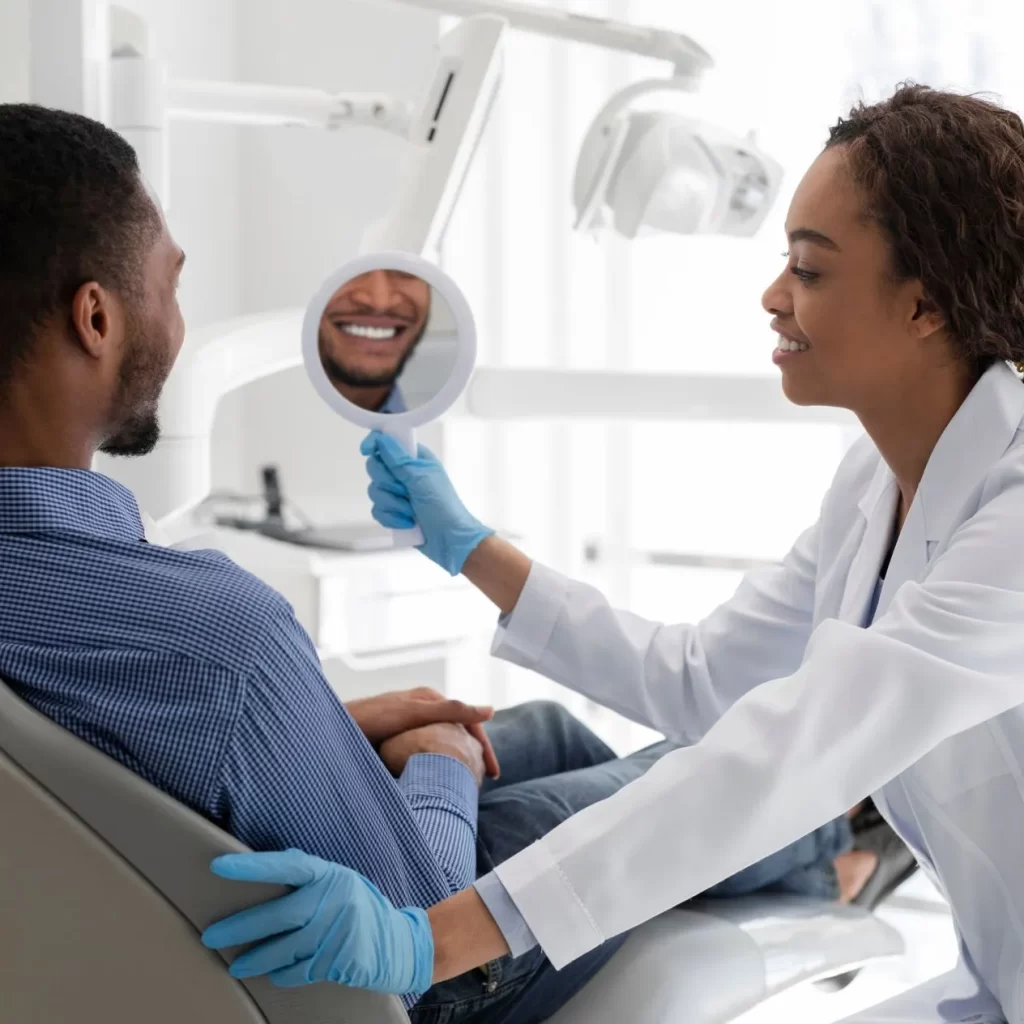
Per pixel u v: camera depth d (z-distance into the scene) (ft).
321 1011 2.72
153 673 2.58
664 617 9.71
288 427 9.59
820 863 5.32
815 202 3.50
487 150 9.31
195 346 4.85
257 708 2.60
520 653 4.61
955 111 3.44
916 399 3.61
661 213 5.16
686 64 5.18
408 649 8.47
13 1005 2.63
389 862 2.98
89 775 2.51
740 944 4.34
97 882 2.55
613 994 3.98
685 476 9.59
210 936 2.56
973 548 3.26
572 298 9.51
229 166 9.48
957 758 3.51
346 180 9.06
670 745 5.01
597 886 3.00
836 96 8.46
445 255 9.25
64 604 2.61
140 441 3.02
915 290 3.43
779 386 5.61
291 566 7.47
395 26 8.84
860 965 4.62
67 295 2.70
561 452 9.78
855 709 3.06
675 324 9.36
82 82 4.51
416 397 4.40
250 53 9.45
